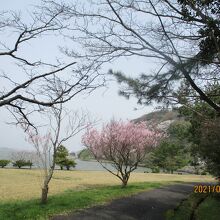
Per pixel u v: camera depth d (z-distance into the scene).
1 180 29.17
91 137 27.72
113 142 26.86
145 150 27.39
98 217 15.09
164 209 18.25
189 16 8.67
